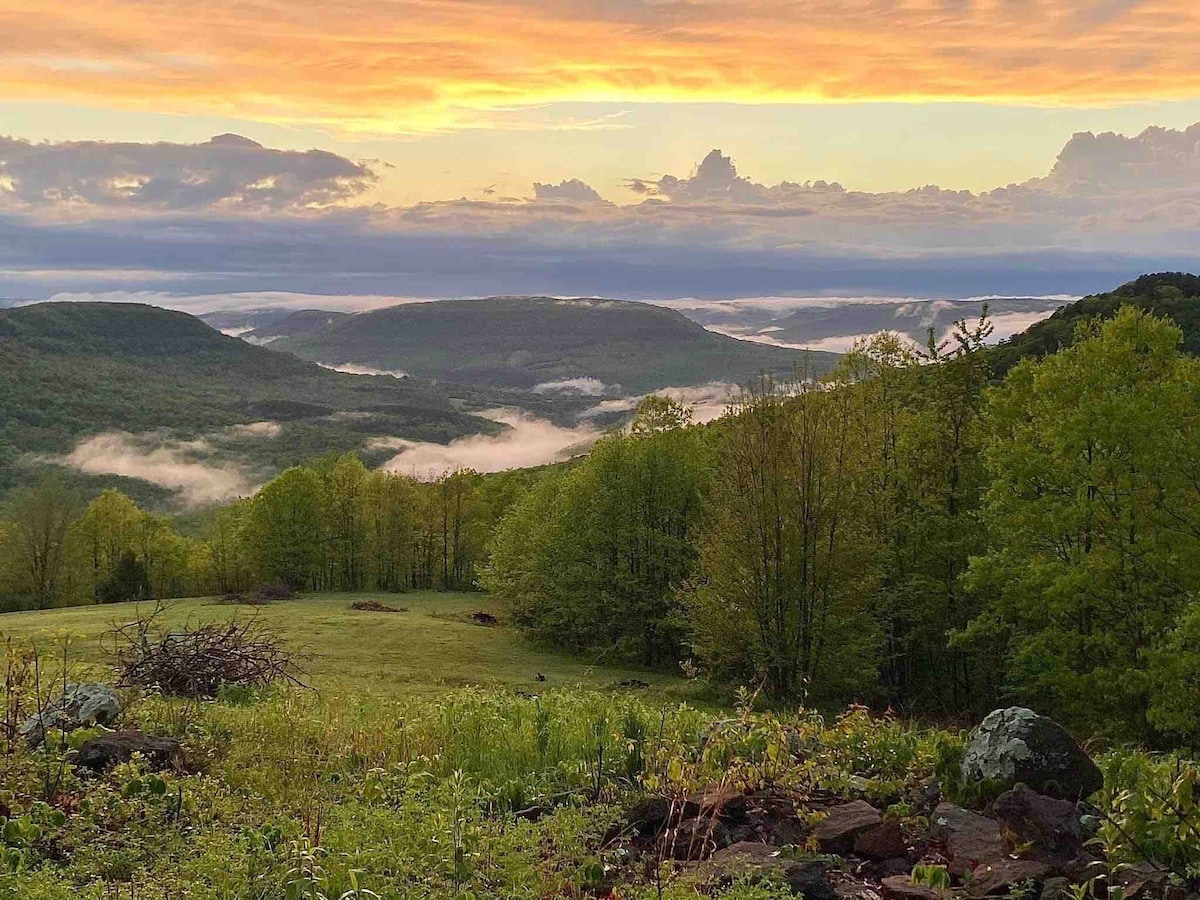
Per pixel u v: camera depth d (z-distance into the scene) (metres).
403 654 40.56
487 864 6.28
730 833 7.23
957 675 34.62
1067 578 23.69
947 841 6.80
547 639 48.00
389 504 78.44
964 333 34.19
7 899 5.55
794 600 30.08
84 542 77.06
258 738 10.16
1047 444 26.33
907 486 32.44
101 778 8.28
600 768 8.71
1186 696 21.08
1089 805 7.09
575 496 46.97
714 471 41.84
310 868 5.81
